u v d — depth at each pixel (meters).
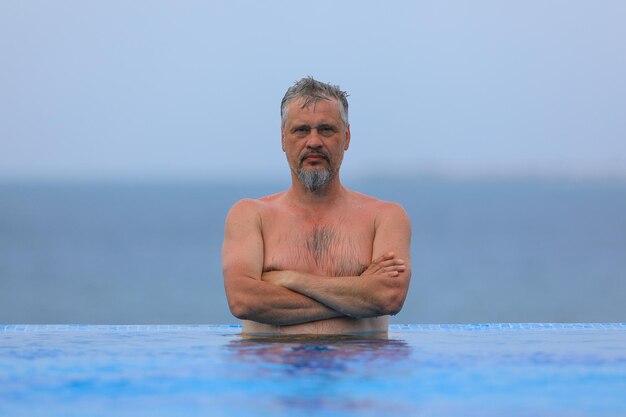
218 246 34.62
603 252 31.06
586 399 2.50
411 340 4.14
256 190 99.44
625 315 17.41
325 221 4.48
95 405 2.43
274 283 4.29
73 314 17.95
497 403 2.43
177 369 3.07
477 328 5.22
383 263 4.30
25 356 3.51
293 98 4.43
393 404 2.41
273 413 2.29
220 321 16.67
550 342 4.11
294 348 3.70
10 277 25.22
